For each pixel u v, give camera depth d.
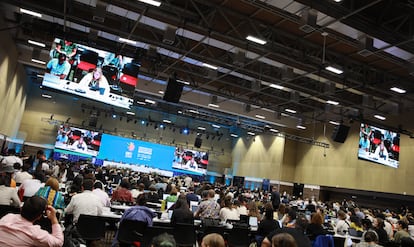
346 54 13.11
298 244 3.98
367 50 10.50
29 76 25.56
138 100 26.55
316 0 9.12
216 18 11.82
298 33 12.04
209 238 2.64
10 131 21.78
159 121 33.22
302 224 7.37
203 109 26.53
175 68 16.30
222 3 10.90
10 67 16.58
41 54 17.86
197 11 11.07
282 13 9.93
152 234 5.68
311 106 19.77
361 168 20.52
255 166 29.94
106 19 13.79
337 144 22.56
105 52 11.50
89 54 11.27
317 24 10.45
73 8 12.81
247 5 10.67
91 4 12.10
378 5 9.77
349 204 18.62
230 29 12.38
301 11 9.81
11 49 15.76
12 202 5.74
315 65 13.34
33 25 12.37
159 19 11.66
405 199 17.91
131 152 30.11
